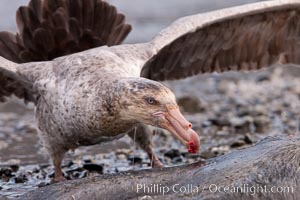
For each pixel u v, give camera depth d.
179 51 12.97
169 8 31.62
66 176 12.49
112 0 32.12
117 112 10.22
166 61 12.98
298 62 13.75
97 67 10.98
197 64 13.30
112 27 12.88
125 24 12.98
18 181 12.30
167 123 9.84
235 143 14.54
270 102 19.41
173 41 12.55
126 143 15.31
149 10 31.22
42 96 11.58
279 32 13.43
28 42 12.69
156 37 12.32
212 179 9.34
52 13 12.58
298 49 13.66
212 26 12.91
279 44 13.55
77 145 11.54
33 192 10.20
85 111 10.66
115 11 12.90
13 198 10.62
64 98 11.05
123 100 10.06
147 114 9.94
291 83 21.92
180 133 9.77
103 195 9.64
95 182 9.92
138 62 11.65
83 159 13.78
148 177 9.88
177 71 13.23
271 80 22.38
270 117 17.50
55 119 11.35
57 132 11.43
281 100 19.62
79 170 12.81
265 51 13.55
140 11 31.05
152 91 9.93
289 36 13.52
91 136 10.97
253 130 16.22
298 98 19.83
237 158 9.79
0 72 12.27
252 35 13.32
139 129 12.01
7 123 17.95
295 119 17.27
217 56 13.35
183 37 12.77
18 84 12.59
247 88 21.47
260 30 13.30
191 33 12.74
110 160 13.71
